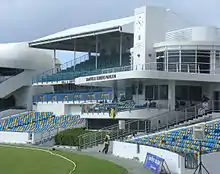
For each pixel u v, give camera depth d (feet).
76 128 159.84
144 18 154.61
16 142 169.99
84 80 163.94
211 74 140.15
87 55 226.58
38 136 164.04
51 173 85.92
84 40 198.08
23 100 249.14
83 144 137.39
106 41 195.72
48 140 160.66
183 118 135.64
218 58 144.36
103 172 84.99
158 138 113.80
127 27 163.12
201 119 128.47
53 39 204.13
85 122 167.12
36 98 227.61
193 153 82.69
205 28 145.79
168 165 84.58
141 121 136.56
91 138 136.36
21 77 246.27
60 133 152.15
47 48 229.04
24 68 246.68
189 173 79.66
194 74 138.62
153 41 155.02
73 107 200.75
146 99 153.79
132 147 108.68
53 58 256.11
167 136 112.98
